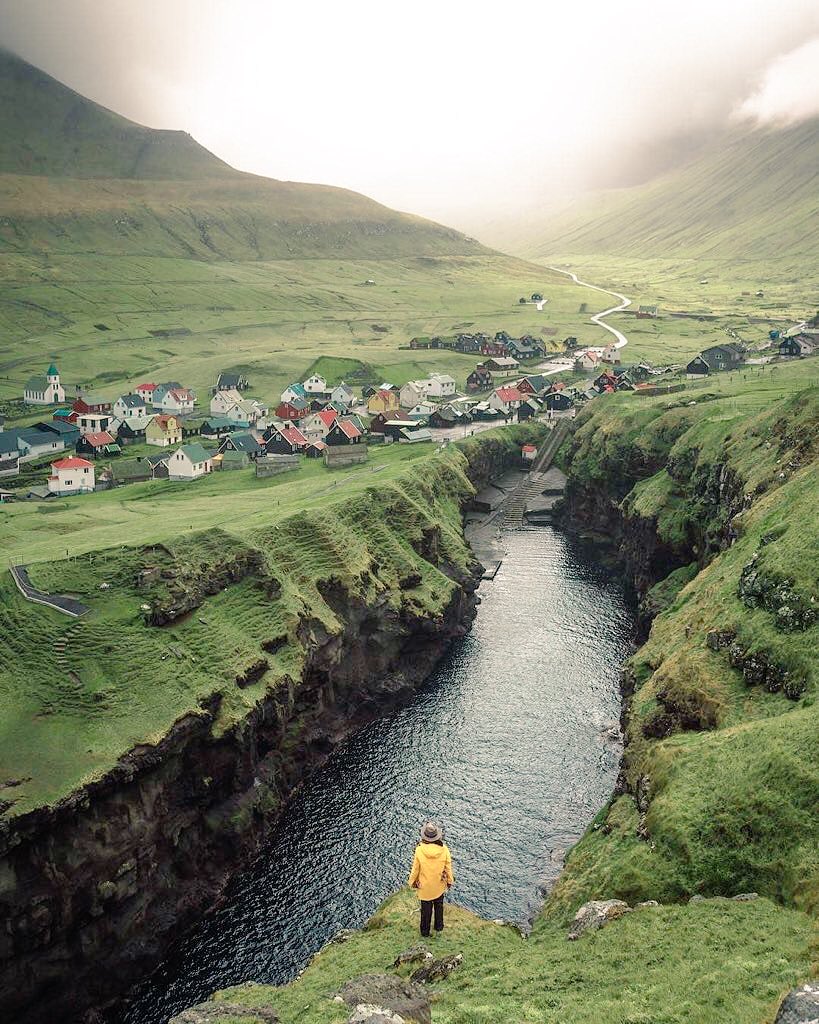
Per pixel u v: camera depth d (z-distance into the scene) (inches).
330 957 1818.4
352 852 3102.9
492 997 1359.5
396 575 4643.2
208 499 5502.0
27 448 7450.8
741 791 2065.7
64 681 2972.4
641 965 1445.6
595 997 1309.1
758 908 1670.8
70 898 2529.5
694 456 5551.2
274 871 3029.0
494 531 6973.4
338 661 3944.4
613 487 6663.4
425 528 5137.8
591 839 2527.1
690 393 7347.4
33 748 2689.5
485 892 2797.7
